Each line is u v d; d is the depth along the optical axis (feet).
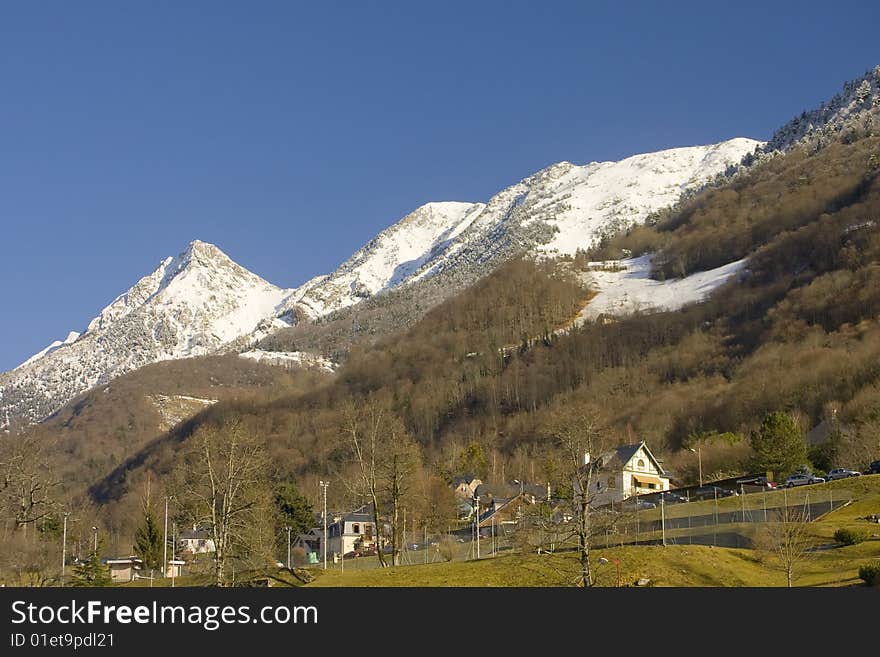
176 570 344.69
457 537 353.10
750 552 224.74
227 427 352.49
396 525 278.46
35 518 281.13
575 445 203.92
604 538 247.50
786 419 387.55
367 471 287.89
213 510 240.94
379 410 435.94
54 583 272.31
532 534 230.27
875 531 246.06
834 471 341.21
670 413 646.33
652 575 198.39
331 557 387.75
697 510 298.76
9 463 280.72
